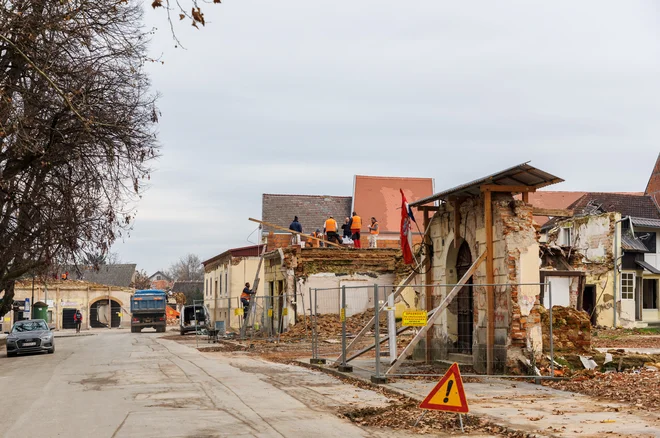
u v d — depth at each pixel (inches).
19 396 579.2
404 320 658.8
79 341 1664.6
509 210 690.8
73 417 458.9
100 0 811.4
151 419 444.5
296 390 592.1
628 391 528.1
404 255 848.9
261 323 1670.8
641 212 2177.7
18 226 1027.9
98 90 882.1
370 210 2586.1
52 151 898.1
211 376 714.8
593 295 1868.8
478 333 711.1
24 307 2709.2
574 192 2672.2
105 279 4217.5
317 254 1539.1
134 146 950.4
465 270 780.6
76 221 995.3
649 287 1919.3
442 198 788.0
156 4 471.5
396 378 650.8
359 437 383.9
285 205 2573.8
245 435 388.2
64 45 841.5
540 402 498.6
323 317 1509.6
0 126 758.5
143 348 1268.5
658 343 1178.0
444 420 431.2
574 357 685.3
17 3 774.5
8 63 842.8
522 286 669.9
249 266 2303.2
